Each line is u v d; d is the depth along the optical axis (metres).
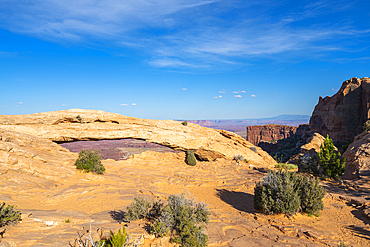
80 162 22.86
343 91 98.56
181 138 47.50
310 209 13.41
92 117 42.22
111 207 14.23
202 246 9.02
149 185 21.97
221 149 49.69
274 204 13.50
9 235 8.29
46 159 21.61
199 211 10.54
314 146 41.38
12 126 34.00
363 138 27.08
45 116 37.75
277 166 34.16
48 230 9.22
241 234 11.02
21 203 12.67
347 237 10.54
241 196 19.45
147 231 9.32
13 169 17.08
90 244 7.91
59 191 16.03
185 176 26.22
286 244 9.83
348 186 18.70
